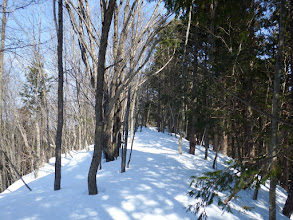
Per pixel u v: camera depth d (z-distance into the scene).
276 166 4.14
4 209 4.77
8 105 18.19
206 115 11.30
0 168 20.72
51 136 21.17
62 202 5.09
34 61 14.88
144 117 37.12
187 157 13.77
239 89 9.45
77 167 10.93
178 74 20.19
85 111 21.62
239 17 4.30
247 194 9.20
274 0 6.83
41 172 14.24
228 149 22.83
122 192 5.84
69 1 8.70
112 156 11.21
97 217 4.37
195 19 4.39
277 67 5.00
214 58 10.30
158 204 5.16
